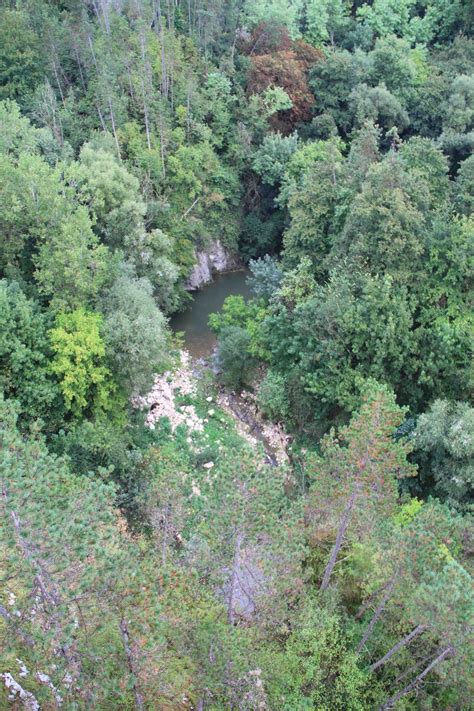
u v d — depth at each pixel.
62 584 15.28
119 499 30.69
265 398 43.81
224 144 64.25
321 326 39.50
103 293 39.84
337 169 48.12
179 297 56.88
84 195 44.69
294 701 19.89
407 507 28.31
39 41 56.22
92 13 66.75
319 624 21.42
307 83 66.44
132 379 37.66
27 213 38.75
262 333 45.75
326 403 41.22
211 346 53.56
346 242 43.31
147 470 33.50
